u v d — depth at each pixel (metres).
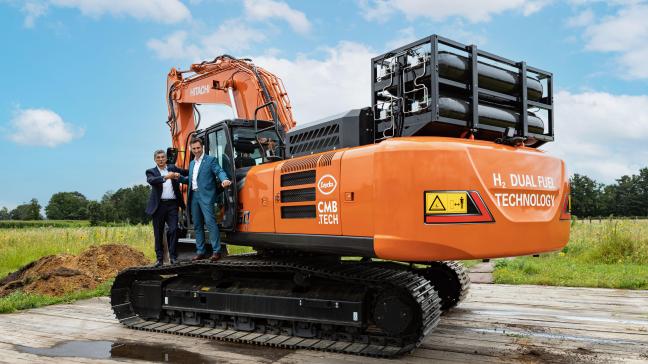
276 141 6.73
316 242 4.98
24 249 14.83
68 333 6.23
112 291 6.85
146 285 6.74
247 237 5.80
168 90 9.87
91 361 5.07
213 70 8.95
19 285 9.16
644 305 7.15
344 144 5.14
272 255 6.28
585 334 5.68
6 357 5.22
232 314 5.95
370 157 4.54
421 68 4.59
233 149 6.12
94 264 10.41
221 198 6.28
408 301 4.79
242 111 8.37
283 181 5.40
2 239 16.30
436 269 6.78
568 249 12.74
